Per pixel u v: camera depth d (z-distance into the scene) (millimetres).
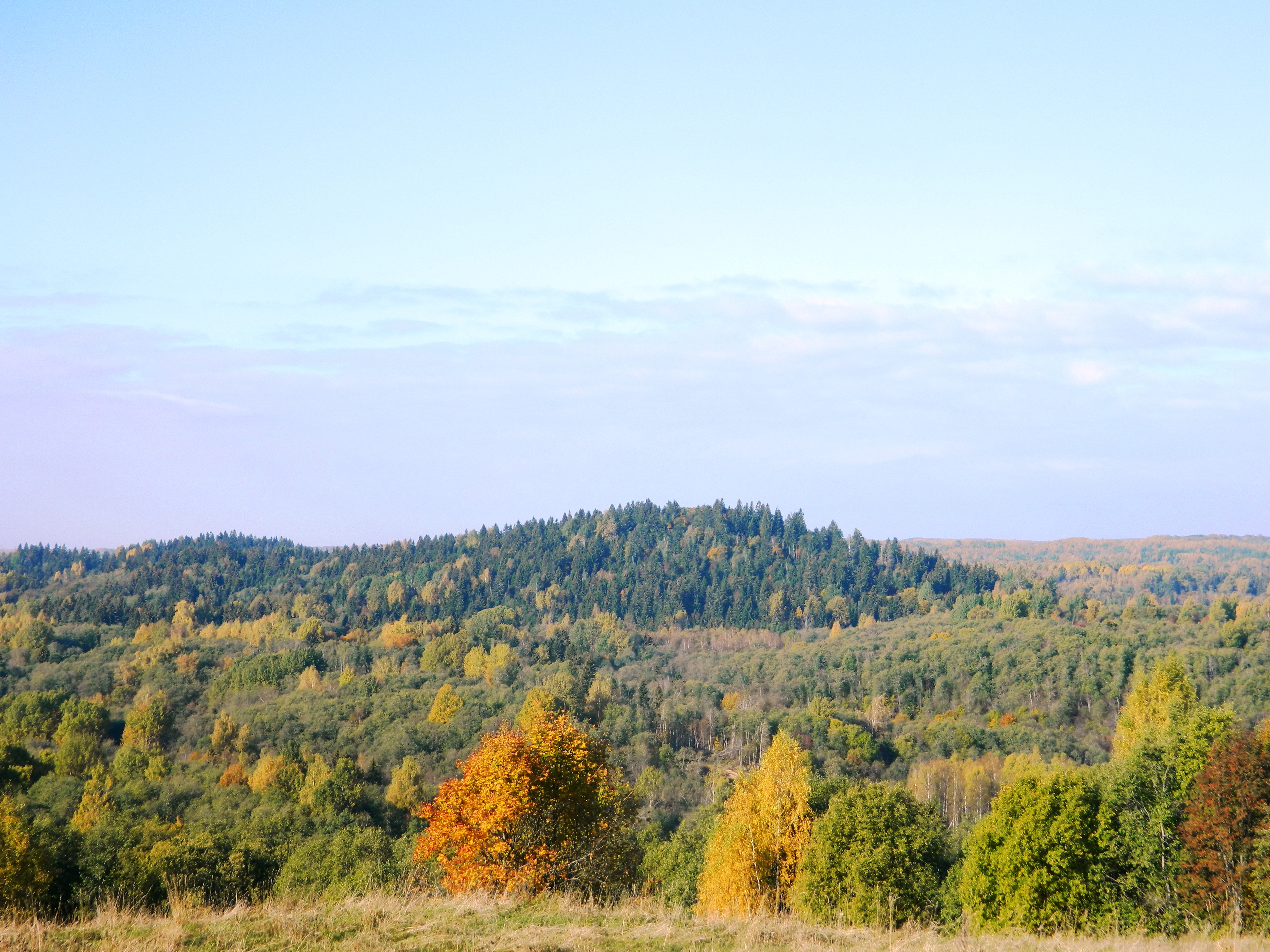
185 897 16750
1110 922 29781
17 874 39844
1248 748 31047
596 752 27625
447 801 25156
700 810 76375
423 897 17844
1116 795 34188
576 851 25531
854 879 35438
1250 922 27391
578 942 14227
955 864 43438
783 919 17547
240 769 94562
